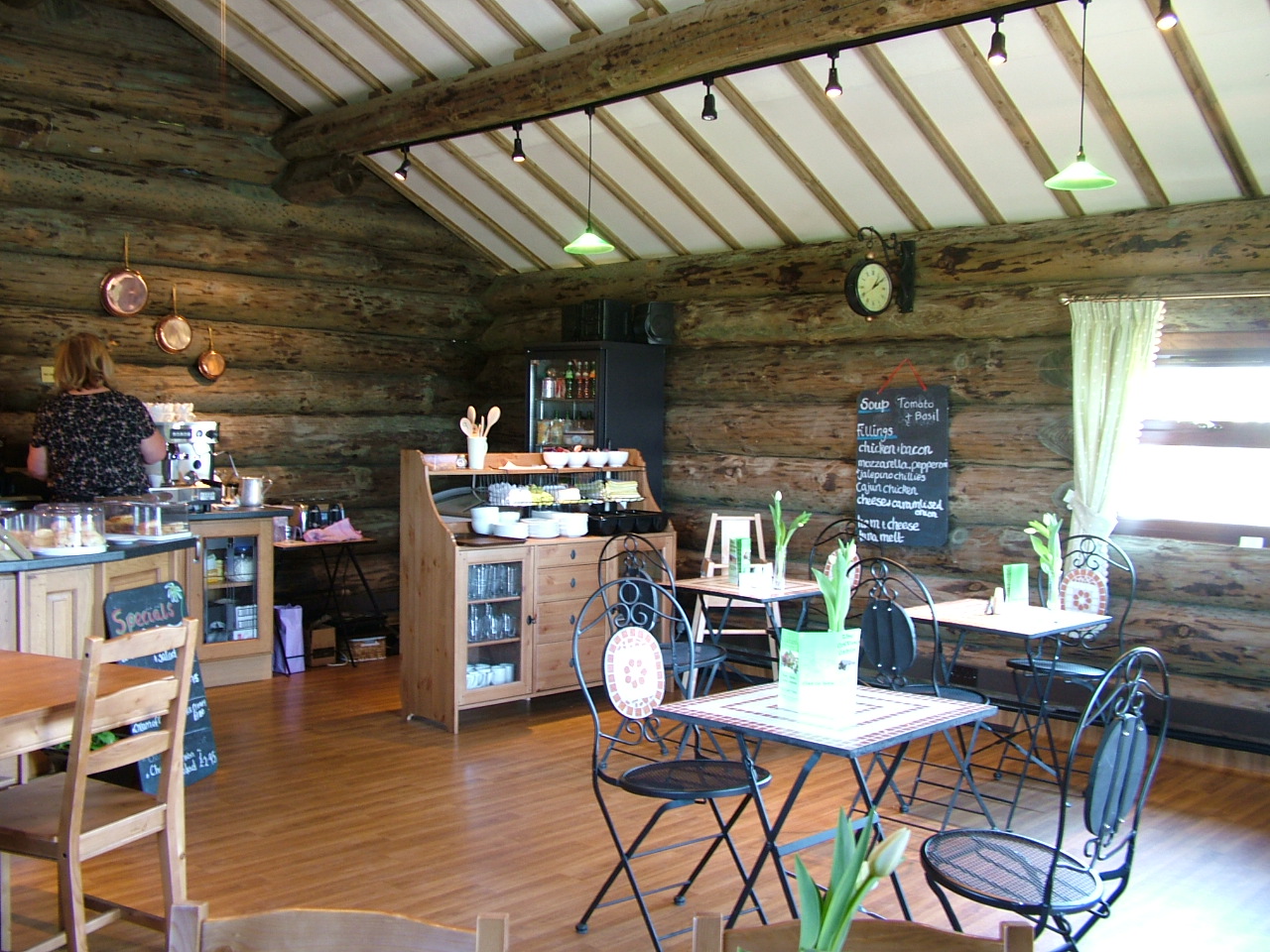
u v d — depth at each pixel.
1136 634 6.01
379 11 6.52
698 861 4.40
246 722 6.34
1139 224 5.95
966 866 3.04
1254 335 5.70
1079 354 6.11
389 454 8.95
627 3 5.78
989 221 6.55
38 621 4.89
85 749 3.12
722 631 6.44
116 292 7.37
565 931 3.78
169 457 7.20
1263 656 5.67
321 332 8.53
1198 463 5.99
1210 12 4.73
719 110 6.35
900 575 6.90
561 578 6.55
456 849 4.50
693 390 8.01
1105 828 2.95
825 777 5.47
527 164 7.56
